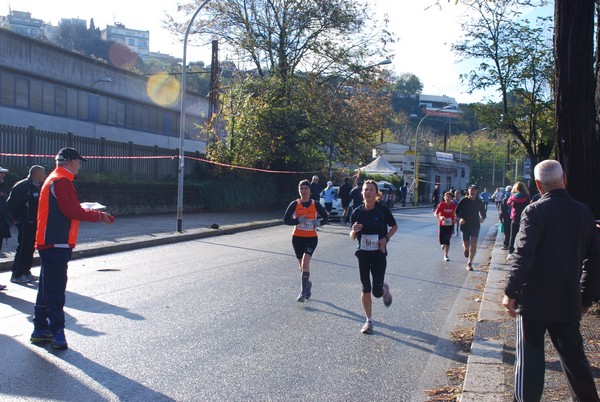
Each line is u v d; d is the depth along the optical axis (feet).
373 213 23.43
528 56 57.00
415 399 16.25
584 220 13.19
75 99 94.94
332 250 48.24
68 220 19.49
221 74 109.50
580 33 22.67
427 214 117.39
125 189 68.64
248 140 95.66
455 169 232.94
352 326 23.99
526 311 13.07
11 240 44.01
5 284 30.09
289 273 36.01
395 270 39.29
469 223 40.68
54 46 89.15
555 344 13.37
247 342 21.12
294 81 99.81
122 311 24.97
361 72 102.63
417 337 22.70
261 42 101.50
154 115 116.16
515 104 60.95
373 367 18.94
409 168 201.46
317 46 101.40
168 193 76.89
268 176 104.22
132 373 17.53
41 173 30.40
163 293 28.89
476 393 15.93
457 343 22.02
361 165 107.76
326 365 18.95
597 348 19.06
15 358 18.51
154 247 47.73
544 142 58.70
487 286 32.53
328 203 79.97
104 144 68.54
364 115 101.81
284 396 16.16
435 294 31.48
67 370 17.57
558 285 12.88
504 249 52.47
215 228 61.62
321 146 103.60
